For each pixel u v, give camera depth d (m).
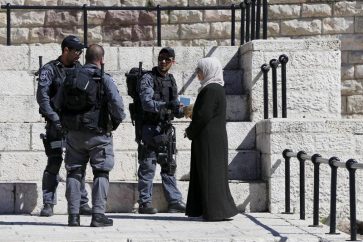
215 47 36.56
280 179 31.02
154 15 45.81
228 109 34.72
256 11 39.25
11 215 30.28
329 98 34.31
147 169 30.59
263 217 29.73
